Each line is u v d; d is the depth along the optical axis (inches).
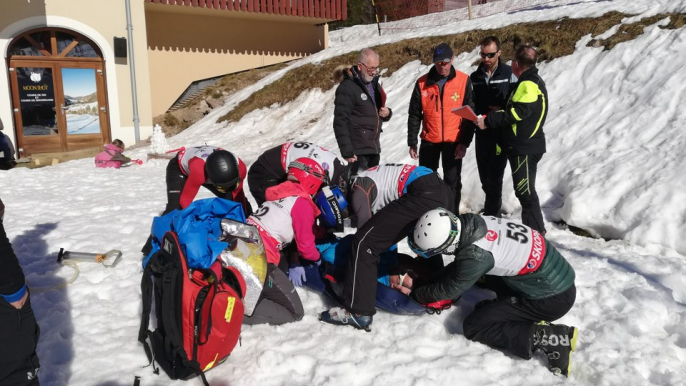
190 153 162.7
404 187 128.3
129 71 515.5
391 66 421.1
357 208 131.7
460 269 115.4
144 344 113.3
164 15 588.4
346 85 186.5
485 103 186.5
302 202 131.4
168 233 109.8
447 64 183.6
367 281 124.0
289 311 134.4
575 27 302.0
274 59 657.0
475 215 120.5
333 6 628.4
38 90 492.4
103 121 518.9
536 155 166.9
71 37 497.0
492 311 119.3
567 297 117.0
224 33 620.1
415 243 117.1
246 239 119.9
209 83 624.4
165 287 105.4
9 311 85.7
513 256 114.9
